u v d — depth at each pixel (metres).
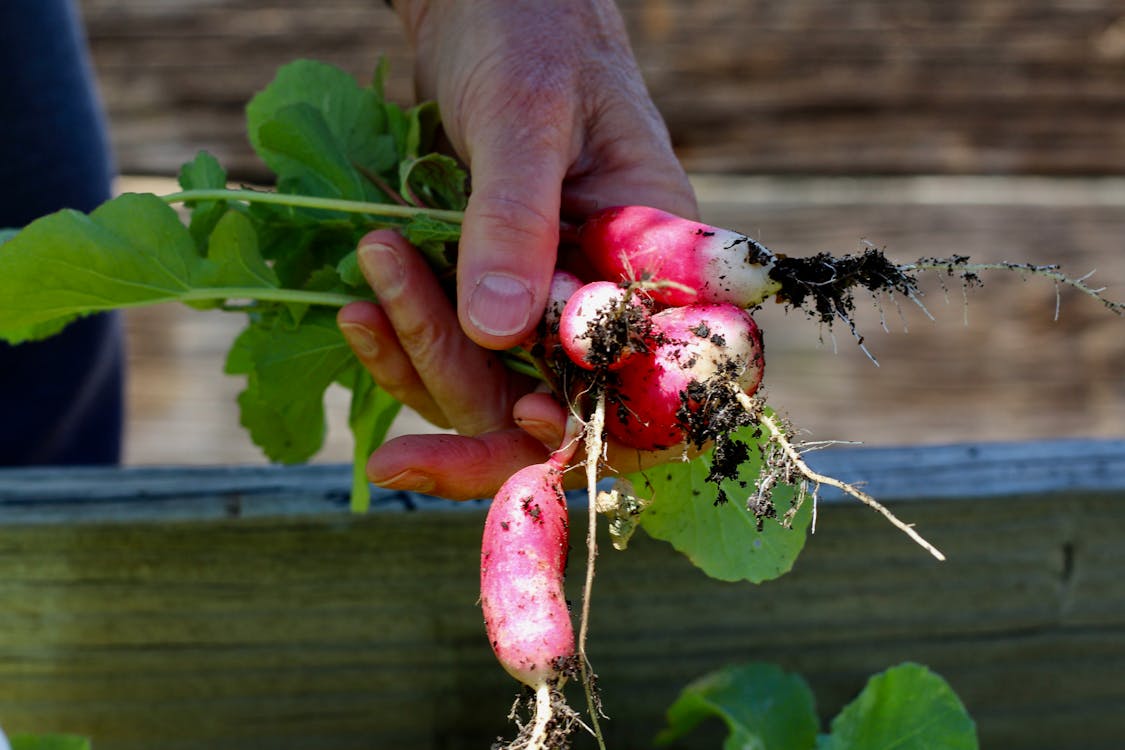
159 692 0.67
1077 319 1.29
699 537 0.66
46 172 0.84
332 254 0.70
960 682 0.69
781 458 0.60
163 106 1.24
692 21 1.23
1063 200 1.29
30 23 0.82
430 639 0.68
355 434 0.70
